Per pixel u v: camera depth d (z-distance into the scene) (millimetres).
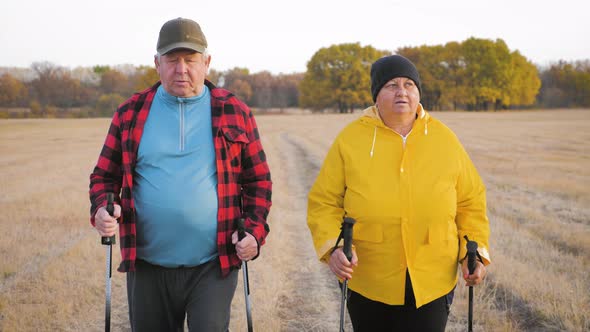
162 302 2453
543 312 3975
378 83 2451
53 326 3840
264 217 2516
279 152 18500
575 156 15891
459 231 2541
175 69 2369
